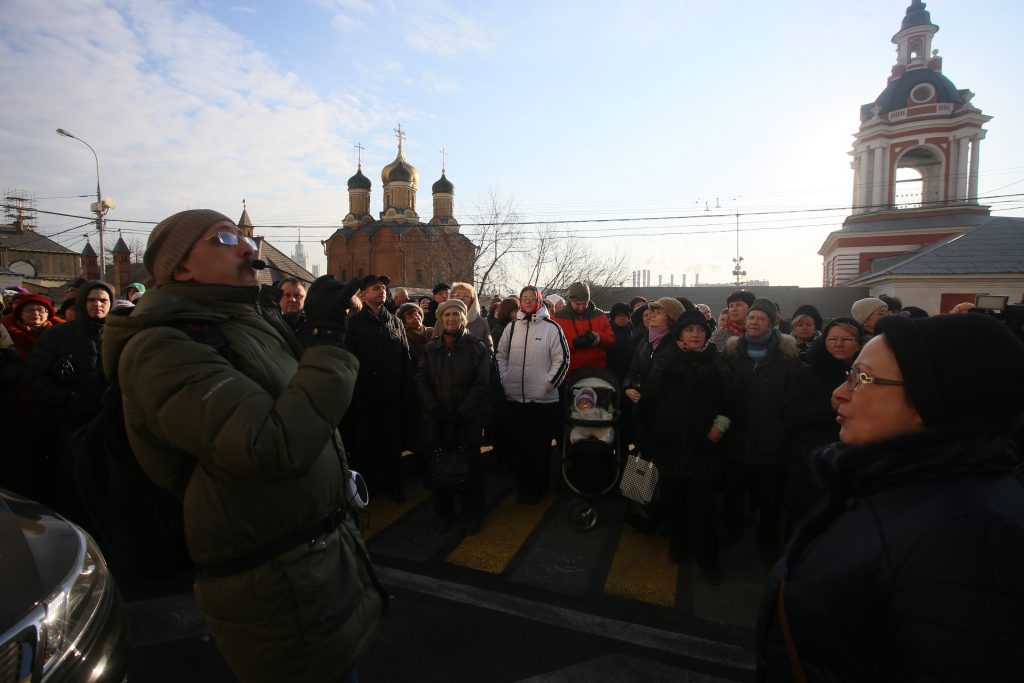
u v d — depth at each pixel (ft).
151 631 9.91
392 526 14.58
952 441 2.96
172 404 4.17
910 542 2.77
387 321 15.84
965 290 79.20
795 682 3.24
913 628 2.62
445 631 10.00
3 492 8.02
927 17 121.60
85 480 5.08
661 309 14.55
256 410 4.19
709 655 9.39
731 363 12.92
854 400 3.51
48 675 5.67
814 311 16.33
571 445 14.08
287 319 15.37
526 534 14.12
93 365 13.08
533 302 15.81
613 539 13.87
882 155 119.03
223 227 5.05
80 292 13.01
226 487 4.46
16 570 6.20
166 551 5.19
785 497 11.78
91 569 7.00
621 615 10.57
